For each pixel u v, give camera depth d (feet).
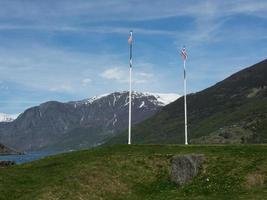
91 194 184.75
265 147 222.28
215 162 211.20
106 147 240.94
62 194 177.78
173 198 185.88
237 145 231.91
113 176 203.10
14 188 179.52
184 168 205.46
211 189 192.44
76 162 215.92
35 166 217.77
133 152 229.04
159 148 234.99
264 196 174.50
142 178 206.69
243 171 200.95
